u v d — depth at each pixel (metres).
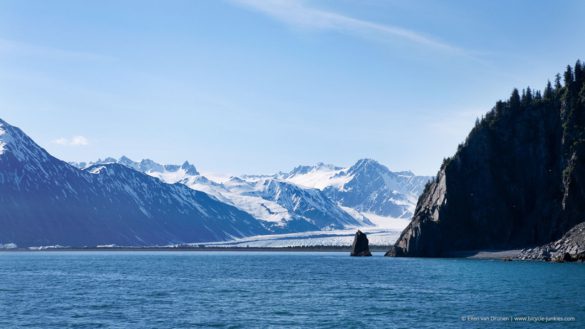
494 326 96.44
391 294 139.00
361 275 197.75
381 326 97.88
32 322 104.00
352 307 117.94
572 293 134.50
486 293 137.00
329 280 180.00
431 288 151.00
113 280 185.75
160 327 98.75
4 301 130.25
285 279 186.00
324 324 100.12
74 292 148.38
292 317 106.81
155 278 193.75
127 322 103.31
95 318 107.31
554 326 96.00
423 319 103.38
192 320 104.62
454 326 96.94
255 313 111.25
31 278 195.50
